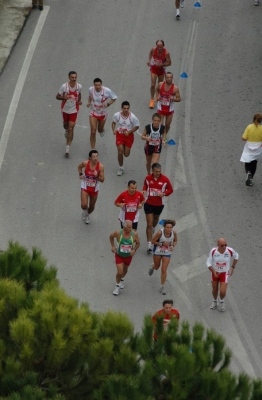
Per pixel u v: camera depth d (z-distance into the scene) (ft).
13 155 207.62
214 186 203.92
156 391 96.22
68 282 167.84
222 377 96.22
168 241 164.04
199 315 163.84
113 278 171.01
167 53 224.94
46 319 89.51
